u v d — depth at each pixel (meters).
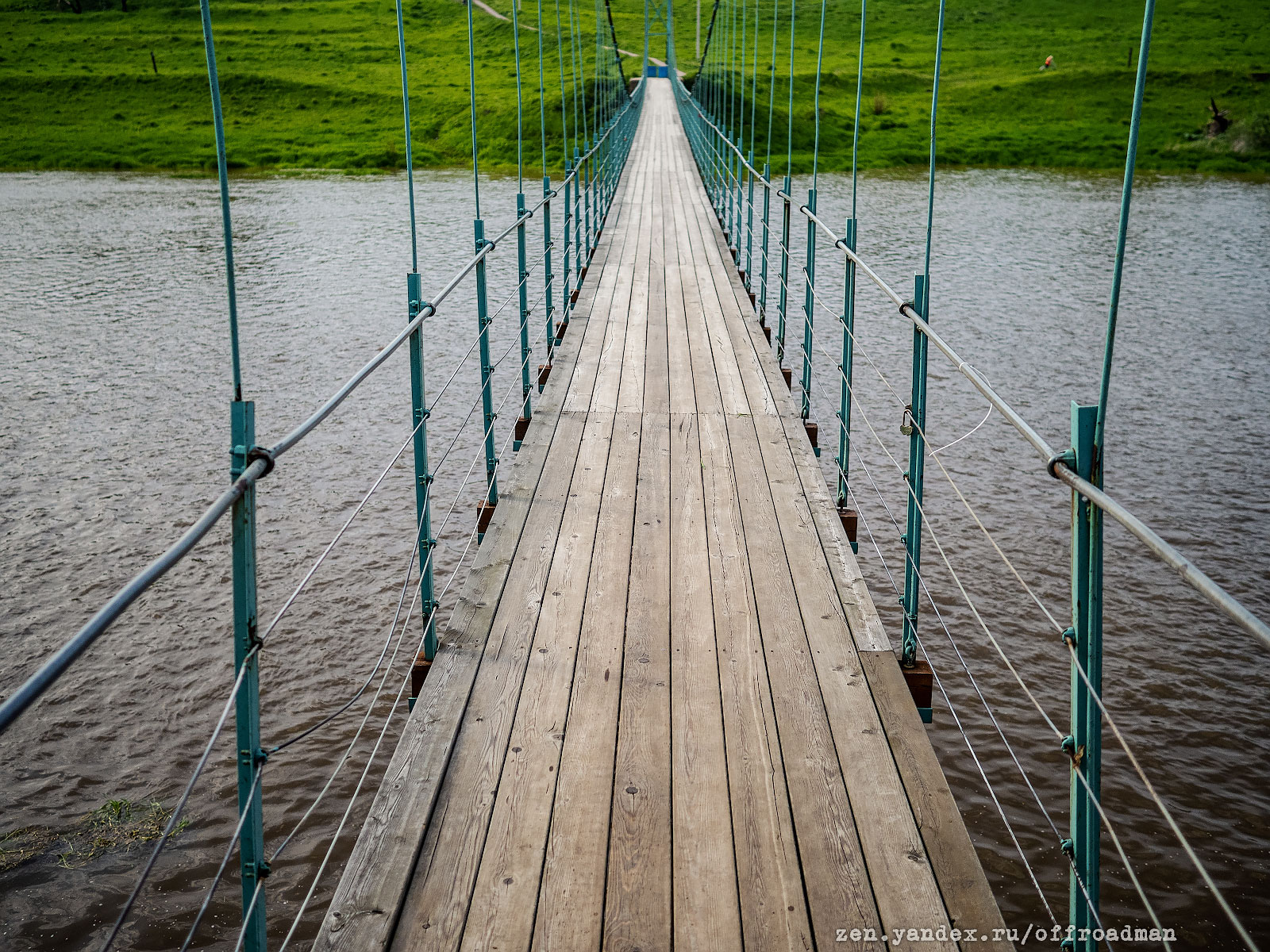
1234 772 5.66
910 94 47.31
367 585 7.63
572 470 4.86
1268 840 5.16
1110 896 4.81
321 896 4.77
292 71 49.84
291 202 27.86
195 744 5.91
